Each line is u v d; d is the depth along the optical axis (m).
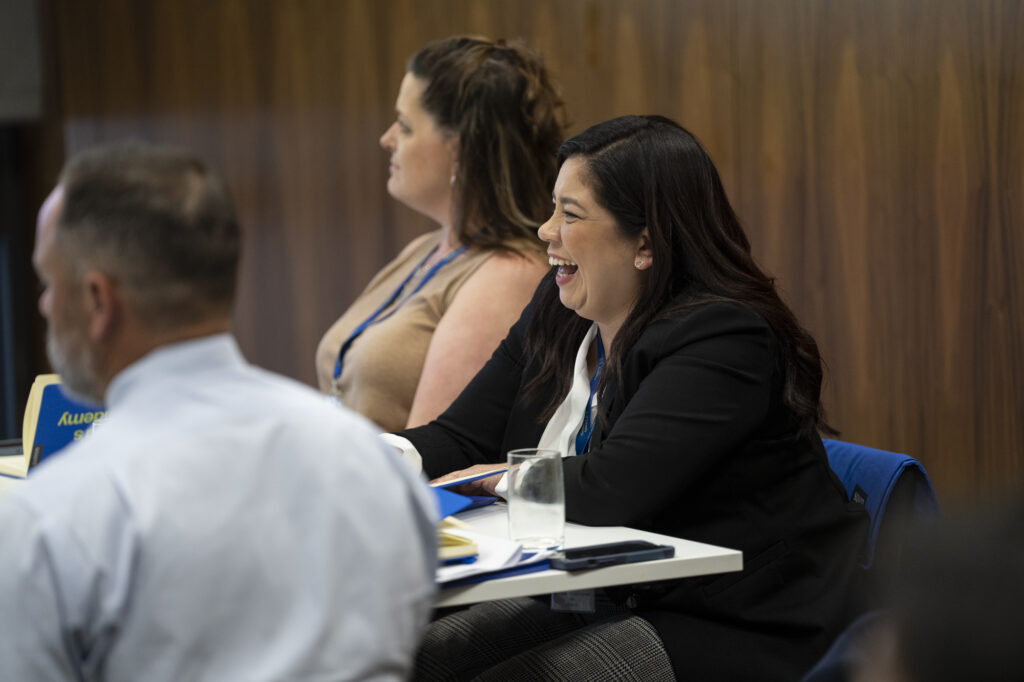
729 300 5.25
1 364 18.39
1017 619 1.17
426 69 8.45
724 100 9.80
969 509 1.29
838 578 4.96
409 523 3.01
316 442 2.89
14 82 17.14
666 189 5.44
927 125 8.55
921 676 1.21
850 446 5.96
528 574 4.09
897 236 8.76
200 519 2.70
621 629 4.82
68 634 2.64
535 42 11.19
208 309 3.02
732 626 4.88
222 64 14.65
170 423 2.84
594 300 5.67
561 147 5.84
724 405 5.01
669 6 10.14
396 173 8.73
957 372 8.47
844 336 9.11
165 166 3.02
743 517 5.06
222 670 2.68
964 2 8.31
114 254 2.93
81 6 16.58
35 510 2.67
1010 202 8.15
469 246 8.38
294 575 2.77
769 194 9.55
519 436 6.20
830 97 9.11
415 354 8.36
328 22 13.33
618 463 4.99
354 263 13.43
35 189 17.91
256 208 14.48
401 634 2.90
